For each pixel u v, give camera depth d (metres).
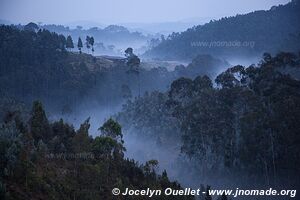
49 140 59.66
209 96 93.94
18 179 42.38
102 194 51.03
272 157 78.94
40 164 50.41
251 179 79.19
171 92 108.25
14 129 53.22
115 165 60.44
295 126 76.88
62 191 46.53
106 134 67.44
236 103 90.31
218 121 87.62
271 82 94.69
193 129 89.88
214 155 87.50
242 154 80.56
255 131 79.56
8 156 43.16
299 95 85.81
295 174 76.50
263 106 85.81
